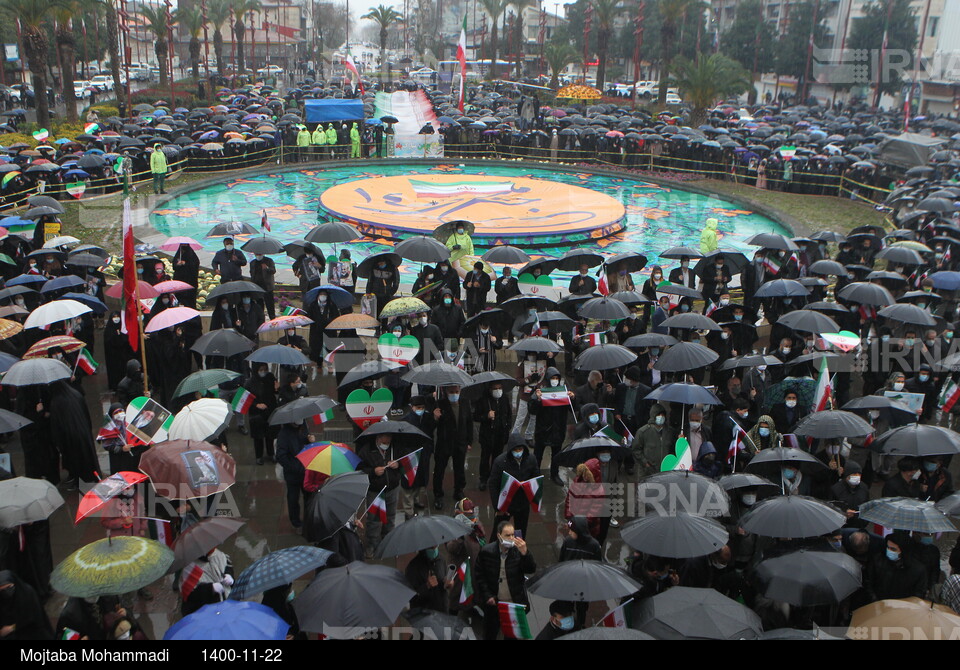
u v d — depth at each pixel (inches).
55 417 418.0
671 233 1176.2
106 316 703.7
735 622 253.6
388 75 4185.5
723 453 417.1
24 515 300.2
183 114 1996.8
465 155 1779.0
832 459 408.8
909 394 487.2
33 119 2018.9
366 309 639.8
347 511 311.6
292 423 402.9
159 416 392.5
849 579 275.3
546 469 488.4
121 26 2143.2
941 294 701.3
